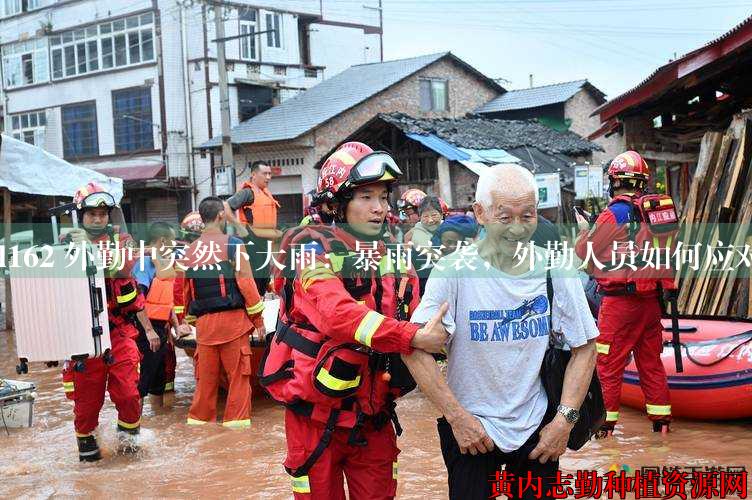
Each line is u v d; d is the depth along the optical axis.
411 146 26.08
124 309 5.91
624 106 11.60
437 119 27.94
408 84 31.00
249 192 9.56
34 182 13.28
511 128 29.50
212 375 6.90
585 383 3.19
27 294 5.46
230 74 31.75
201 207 6.70
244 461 5.81
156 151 32.38
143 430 6.77
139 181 32.12
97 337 5.50
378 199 3.43
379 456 3.52
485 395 3.19
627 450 5.70
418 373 3.12
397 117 26.22
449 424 3.31
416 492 4.96
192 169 31.91
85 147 34.88
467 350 3.19
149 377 7.64
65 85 35.22
